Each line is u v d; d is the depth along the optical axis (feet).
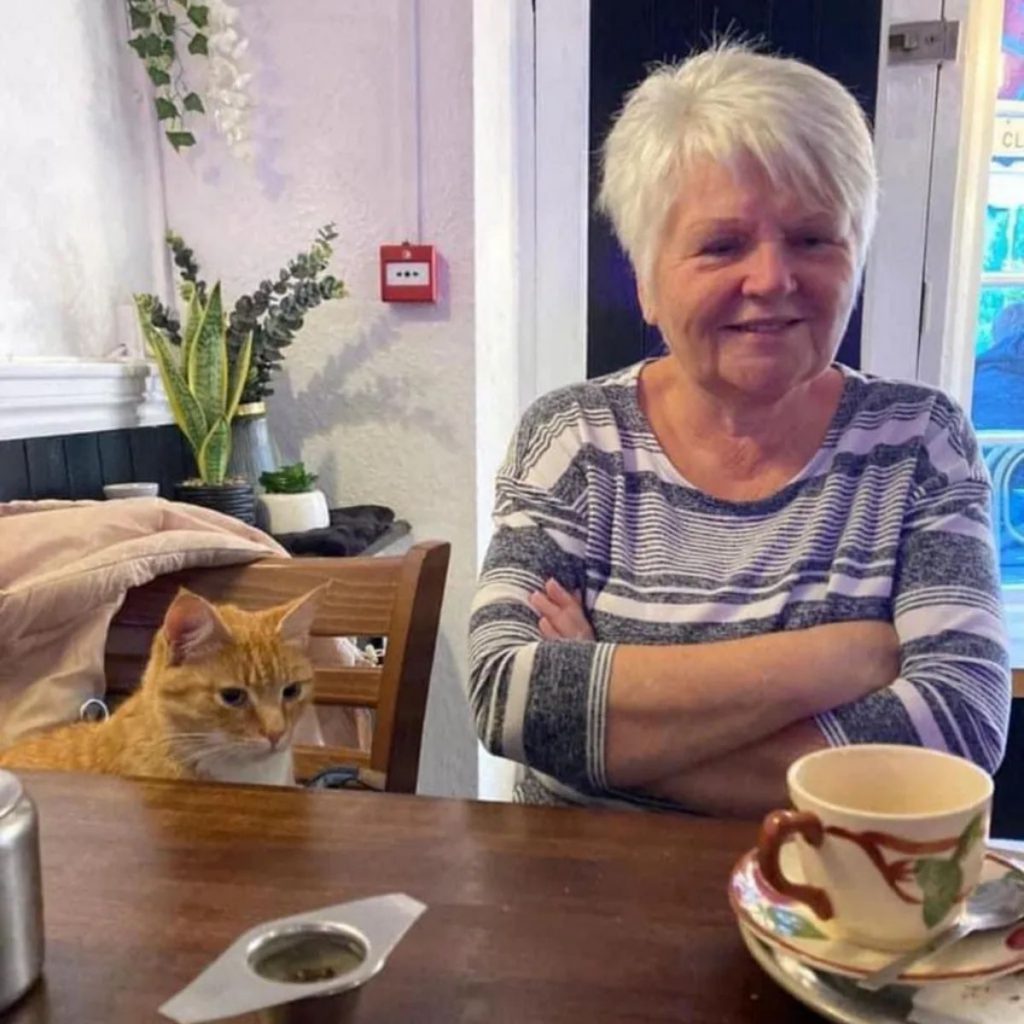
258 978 1.30
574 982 1.63
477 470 6.18
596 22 6.98
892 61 6.57
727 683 2.68
